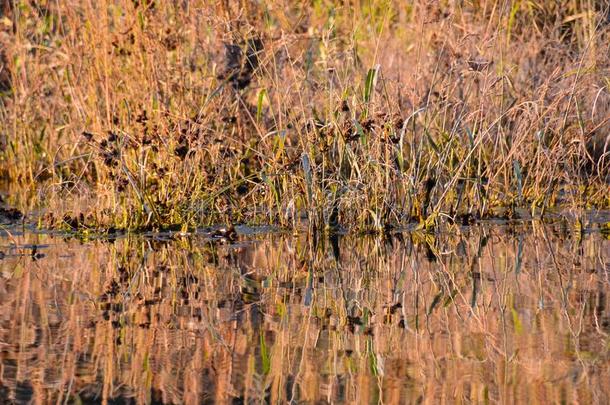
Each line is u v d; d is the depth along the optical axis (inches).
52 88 958.4
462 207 737.6
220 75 768.9
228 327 412.2
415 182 698.2
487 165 740.0
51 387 328.5
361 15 903.1
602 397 315.3
